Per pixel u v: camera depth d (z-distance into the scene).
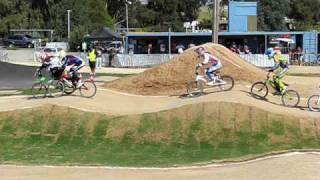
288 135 19.73
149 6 134.75
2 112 22.14
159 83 28.69
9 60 62.94
